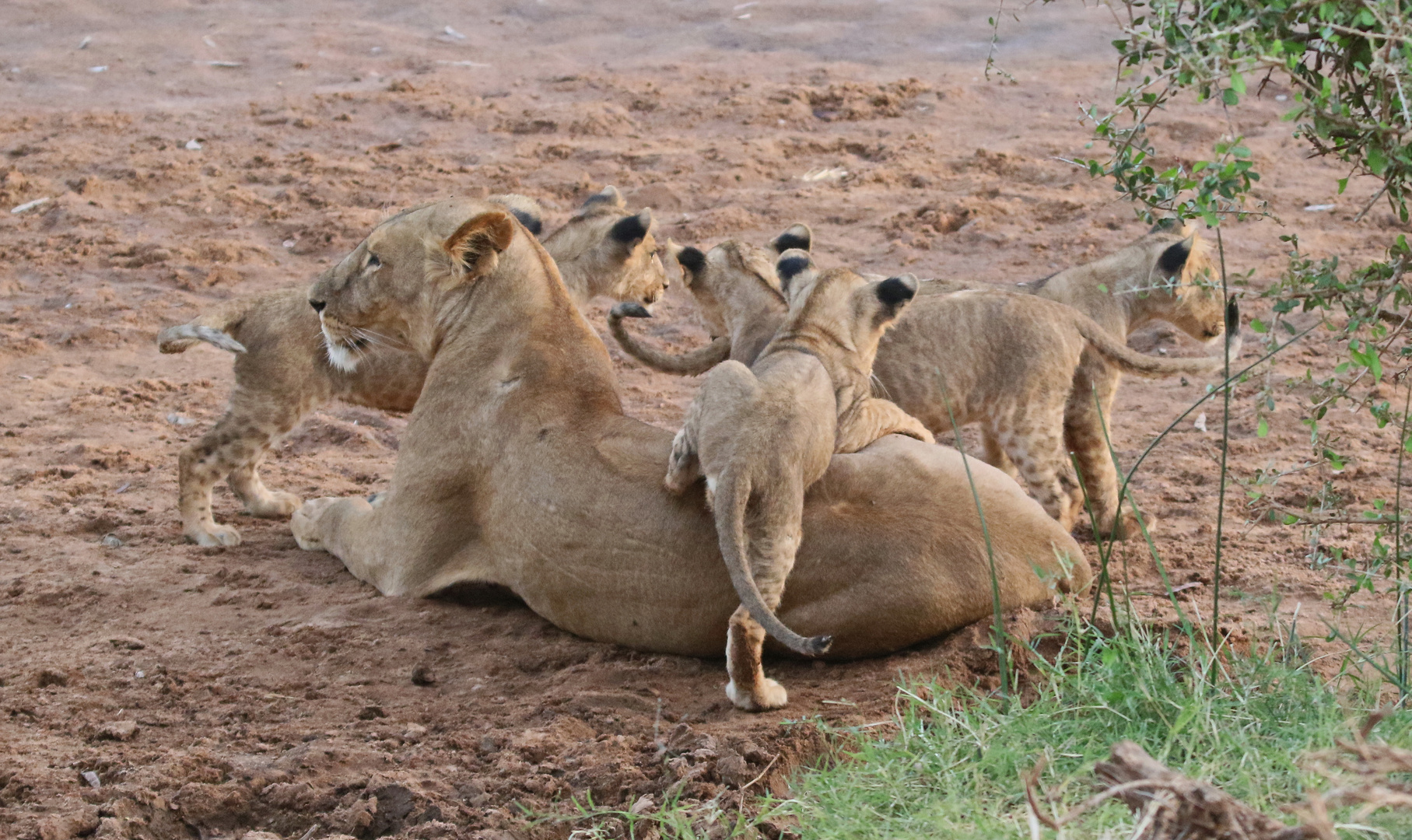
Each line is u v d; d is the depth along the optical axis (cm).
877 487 942
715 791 764
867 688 891
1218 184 760
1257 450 1406
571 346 1035
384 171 2475
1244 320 1731
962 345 1161
